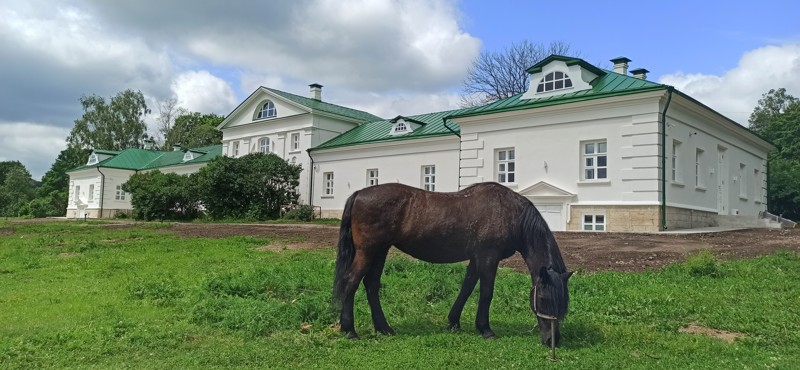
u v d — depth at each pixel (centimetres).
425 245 594
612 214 1961
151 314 712
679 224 2003
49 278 1030
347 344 572
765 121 6125
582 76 2139
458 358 517
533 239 578
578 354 530
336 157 3394
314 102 3891
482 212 591
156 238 1828
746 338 589
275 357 526
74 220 3578
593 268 1068
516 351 539
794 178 3769
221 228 2367
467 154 2386
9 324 659
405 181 2984
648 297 768
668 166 1950
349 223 606
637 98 1909
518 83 4528
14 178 7462
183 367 495
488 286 595
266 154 3525
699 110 2164
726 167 2547
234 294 827
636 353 543
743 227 2223
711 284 866
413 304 766
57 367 496
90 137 6494
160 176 3897
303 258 1268
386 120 3625
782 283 858
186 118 7288
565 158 2091
